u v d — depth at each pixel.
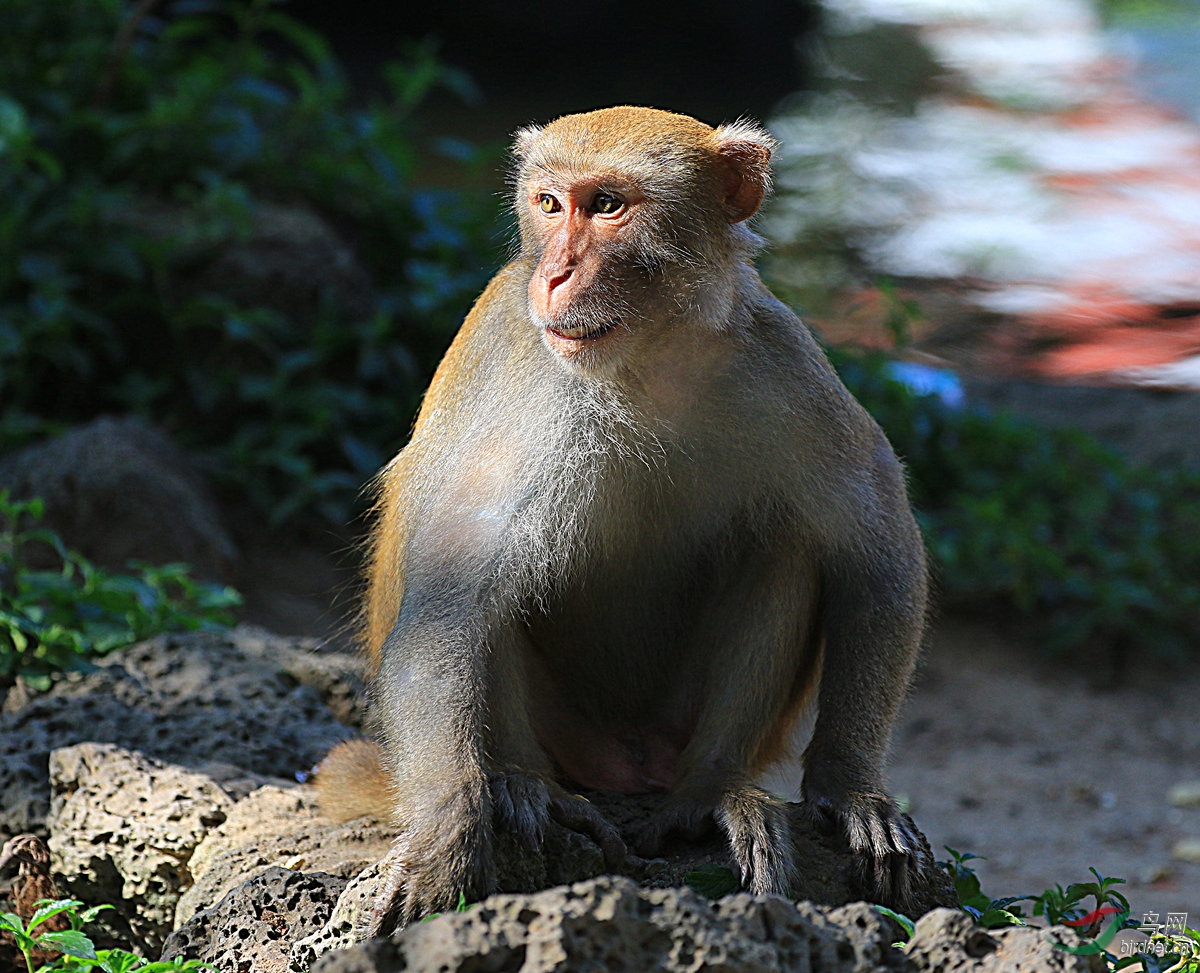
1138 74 40.56
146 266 15.41
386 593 8.36
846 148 32.62
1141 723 14.03
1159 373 21.50
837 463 7.62
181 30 17.55
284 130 17.52
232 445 15.09
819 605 7.87
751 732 7.66
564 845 7.00
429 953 5.05
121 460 13.02
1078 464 17.64
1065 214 28.62
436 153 27.36
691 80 38.56
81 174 15.98
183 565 11.80
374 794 8.11
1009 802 12.48
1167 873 11.20
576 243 7.27
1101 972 5.65
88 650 10.27
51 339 14.72
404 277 17.17
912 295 24.27
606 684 8.15
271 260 15.57
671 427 7.46
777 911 5.46
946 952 5.51
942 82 39.12
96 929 8.33
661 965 5.22
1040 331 23.02
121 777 8.41
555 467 7.37
